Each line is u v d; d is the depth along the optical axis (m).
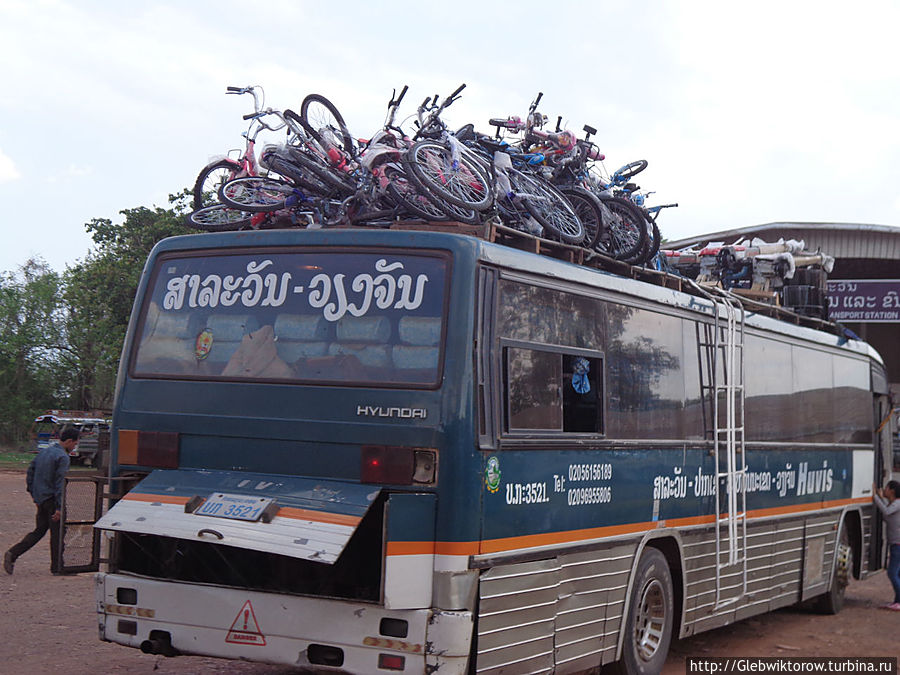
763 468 9.78
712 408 8.70
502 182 8.73
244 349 6.25
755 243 13.30
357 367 5.88
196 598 5.84
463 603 5.48
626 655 7.18
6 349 40.91
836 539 11.80
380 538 6.12
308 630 5.56
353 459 5.74
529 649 6.01
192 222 9.32
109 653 7.91
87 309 41.50
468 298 5.75
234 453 6.11
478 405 5.67
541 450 6.19
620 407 7.22
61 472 11.53
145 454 6.39
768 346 10.14
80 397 43.06
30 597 10.23
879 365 14.04
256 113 9.77
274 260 6.31
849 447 12.38
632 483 7.27
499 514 5.76
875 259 35.25
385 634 5.44
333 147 8.85
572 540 6.47
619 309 7.33
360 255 6.06
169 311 6.59
